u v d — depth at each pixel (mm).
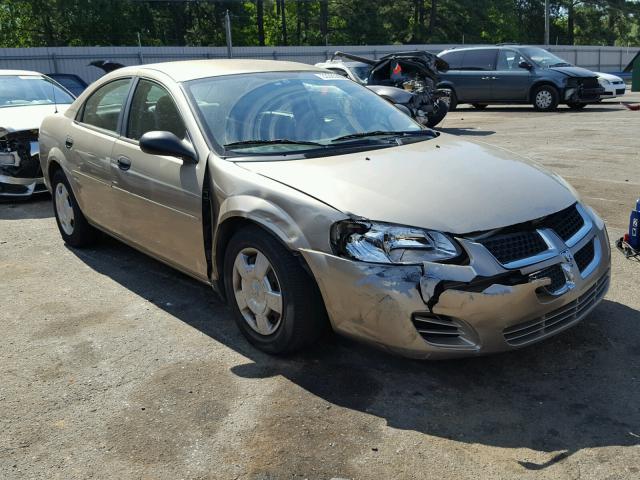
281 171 3496
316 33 63594
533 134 12641
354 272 3037
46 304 4445
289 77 4480
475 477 2557
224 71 4418
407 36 63000
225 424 2965
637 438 2768
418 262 2953
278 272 3340
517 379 3283
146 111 4449
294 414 3025
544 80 17516
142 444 2836
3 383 3389
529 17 76562
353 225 3074
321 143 3889
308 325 3352
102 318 4191
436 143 4047
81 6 51125
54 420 3039
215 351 3688
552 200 3336
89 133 5004
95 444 2848
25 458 2764
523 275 2986
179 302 4426
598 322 3879
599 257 3412
